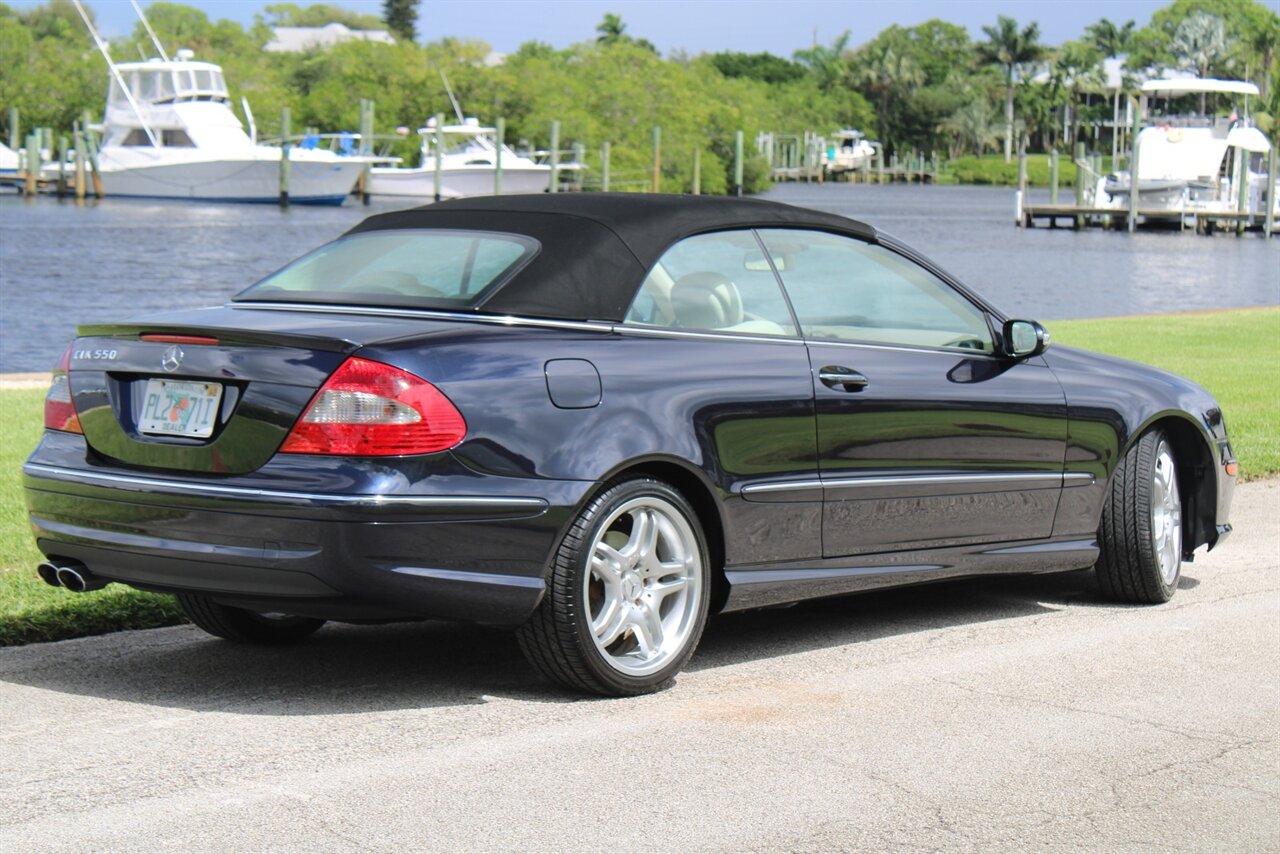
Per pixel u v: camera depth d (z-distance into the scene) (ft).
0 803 12.64
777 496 16.87
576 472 15.14
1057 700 16.16
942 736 14.85
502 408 14.87
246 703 15.67
